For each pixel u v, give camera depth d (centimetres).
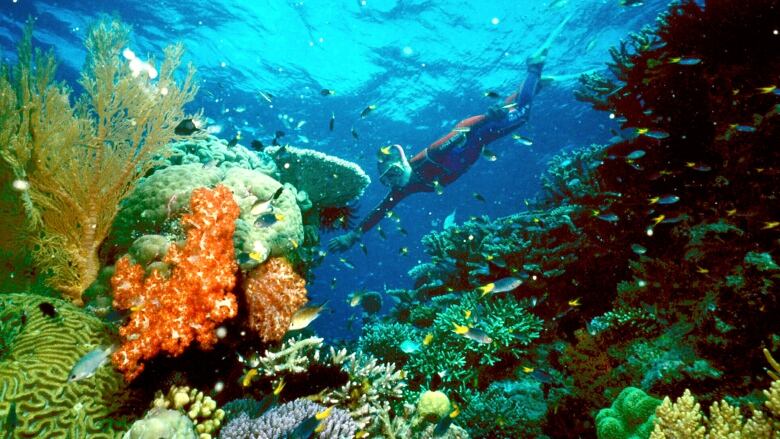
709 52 598
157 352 353
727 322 413
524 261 784
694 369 404
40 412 334
